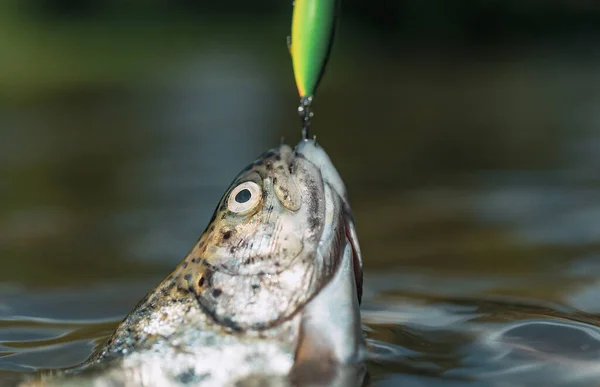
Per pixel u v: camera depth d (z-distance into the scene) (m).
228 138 11.92
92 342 3.86
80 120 14.62
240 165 9.73
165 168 9.74
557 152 10.41
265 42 28.25
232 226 3.23
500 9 27.27
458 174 9.08
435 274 5.08
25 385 3.13
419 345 3.53
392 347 3.50
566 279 4.88
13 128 13.80
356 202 7.74
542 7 27.28
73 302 4.70
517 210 7.14
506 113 14.56
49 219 7.32
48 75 21.78
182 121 14.02
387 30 27.80
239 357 3.06
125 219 7.18
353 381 3.09
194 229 6.74
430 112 15.02
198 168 9.64
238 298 3.11
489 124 13.31
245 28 31.58
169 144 11.65
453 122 13.66
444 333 3.72
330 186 3.30
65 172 9.79
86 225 7.00
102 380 3.08
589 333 3.68
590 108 14.80
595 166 9.30
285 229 3.18
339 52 24.95
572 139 11.46
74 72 22.25
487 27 27.28
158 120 14.27
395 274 5.12
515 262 5.34
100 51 25.97
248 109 15.28
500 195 7.87
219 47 27.22
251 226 3.21
